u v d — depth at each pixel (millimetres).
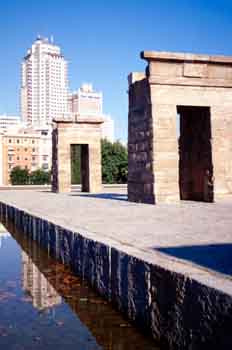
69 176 31875
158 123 17672
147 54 17453
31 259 11812
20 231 16656
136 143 19188
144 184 18422
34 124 138750
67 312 7004
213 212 13375
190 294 4750
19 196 27938
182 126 20953
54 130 32625
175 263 5680
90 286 8109
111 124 131000
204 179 19094
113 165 51312
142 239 8016
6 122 138875
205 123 18812
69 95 159250
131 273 6309
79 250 8852
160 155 17641
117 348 5570
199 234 8688
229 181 18422
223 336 4137
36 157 110375
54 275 9492
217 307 4238
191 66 18016
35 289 8430
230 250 6828
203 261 5887
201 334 4512
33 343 5695
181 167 20953
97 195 26391
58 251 10625
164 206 16156
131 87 19672
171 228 9688
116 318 6508
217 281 4582
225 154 18422
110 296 7090
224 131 18438
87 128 31766
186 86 18000
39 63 153375
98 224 10680
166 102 17781
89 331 6148
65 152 31656
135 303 6152
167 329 5250
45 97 153625
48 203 19953
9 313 6973
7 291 8320
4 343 5738
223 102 18422
